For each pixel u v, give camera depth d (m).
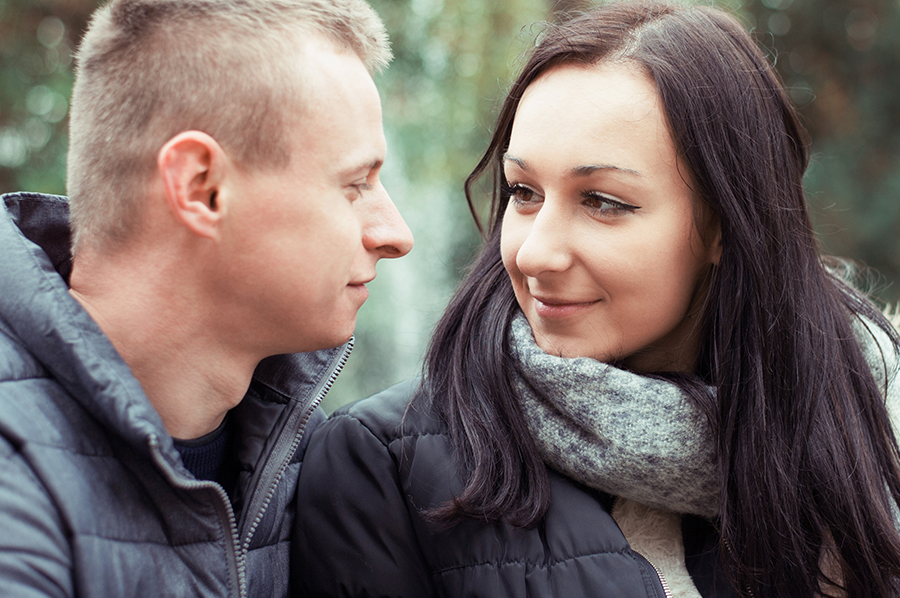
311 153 0.87
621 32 1.00
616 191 0.96
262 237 0.86
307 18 0.88
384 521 1.06
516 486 1.01
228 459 1.02
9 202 0.92
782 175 1.09
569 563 0.96
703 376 1.13
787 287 1.07
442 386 1.13
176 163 0.83
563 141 0.96
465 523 1.02
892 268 6.31
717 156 1.00
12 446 0.75
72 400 0.81
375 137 0.93
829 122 6.73
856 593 1.06
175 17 0.84
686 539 1.11
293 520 1.12
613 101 0.96
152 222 0.85
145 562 0.81
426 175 4.47
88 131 0.87
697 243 1.03
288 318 0.90
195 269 0.86
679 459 1.02
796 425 1.07
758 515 1.03
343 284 0.92
